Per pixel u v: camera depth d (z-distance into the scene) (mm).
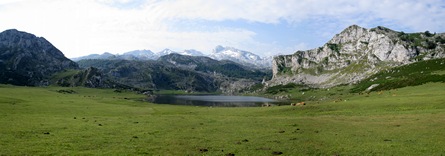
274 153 33594
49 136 42062
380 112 70000
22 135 41812
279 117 70938
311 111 81688
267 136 44406
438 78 152250
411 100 81875
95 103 122125
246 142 39906
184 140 41250
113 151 34062
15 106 84500
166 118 68188
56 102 112938
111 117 69938
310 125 54594
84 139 40750
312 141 40000
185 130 50219
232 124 57781
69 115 74000
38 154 31766
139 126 54469
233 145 37938
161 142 39781
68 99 137875
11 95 127000
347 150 34219
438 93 96375
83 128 50500
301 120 62125
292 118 66688
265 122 60156
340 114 73000
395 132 43656
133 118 68000
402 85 164750
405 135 41125
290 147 36531
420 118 54531
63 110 86250
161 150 35031
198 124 57844
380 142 37688
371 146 35656
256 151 34688
